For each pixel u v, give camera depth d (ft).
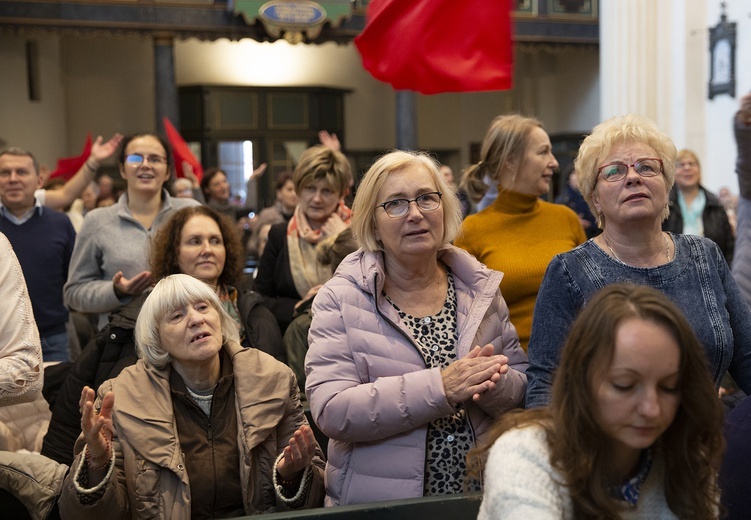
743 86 36.22
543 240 10.57
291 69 56.49
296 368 10.61
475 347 7.39
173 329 8.34
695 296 7.38
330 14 44.14
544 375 7.36
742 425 6.46
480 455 5.62
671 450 5.09
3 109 44.86
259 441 8.27
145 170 12.87
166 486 8.02
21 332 8.16
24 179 14.43
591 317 4.83
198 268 10.46
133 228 12.85
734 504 6.34
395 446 7.35
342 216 13.39
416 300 7.92
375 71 11.90
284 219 24.68
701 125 38.50
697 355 4.80
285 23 43.57
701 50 38.37
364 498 7.36
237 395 8.50
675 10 38.86
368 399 7.18
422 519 6.64
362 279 7.74
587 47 48.55
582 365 4.80
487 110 60.29
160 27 42.73
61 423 9.44
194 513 8.18
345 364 7.53
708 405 4.81
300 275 12.80
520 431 5.14
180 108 54.44
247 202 55.06
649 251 7.55
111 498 7.52
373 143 59.31
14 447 9.38
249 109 55.01
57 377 10.98
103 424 7.30
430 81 11.66
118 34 42.24
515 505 4.85
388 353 7.55
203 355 8.32
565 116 56.75
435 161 8.39
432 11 11.53
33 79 47.37
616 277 7.43
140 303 9.92
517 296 10.19
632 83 39.19
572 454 4.85
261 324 10.65
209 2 43.37
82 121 52.47
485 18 11.55
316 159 13.03
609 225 7.66
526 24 47.47
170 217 10.85
